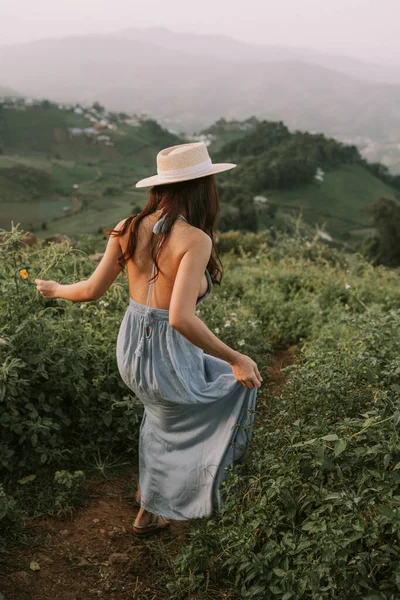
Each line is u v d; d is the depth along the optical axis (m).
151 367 2.38
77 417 3.40
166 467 2.58
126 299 4.48
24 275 3.21
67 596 2.30
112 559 2.50
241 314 5.68
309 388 2.93
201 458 2.52
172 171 2.27
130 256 2.38
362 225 145.00
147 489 2.65
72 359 3.34
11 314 3.34
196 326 2.18
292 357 5.27
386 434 2.27
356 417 2.76
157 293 2.34
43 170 170.75
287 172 166.25
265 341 5.45
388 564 1.97
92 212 128.25
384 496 2.07
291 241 12.42
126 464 3.28
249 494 2.46
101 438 3.31
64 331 3.49
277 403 3.00
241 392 2.47
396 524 1.90
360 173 184.12
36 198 144.25
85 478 3.10
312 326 5.92
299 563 2.07
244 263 10.23
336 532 1.99
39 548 2.55
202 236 2.23
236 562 2.21
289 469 2.33
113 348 3.68
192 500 2.56
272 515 2.29
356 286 7.45
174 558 2.53
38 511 2.79
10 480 2.96
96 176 181.38
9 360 3.11
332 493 2.10
